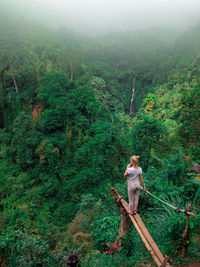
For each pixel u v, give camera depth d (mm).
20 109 41906
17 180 31891
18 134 34938
